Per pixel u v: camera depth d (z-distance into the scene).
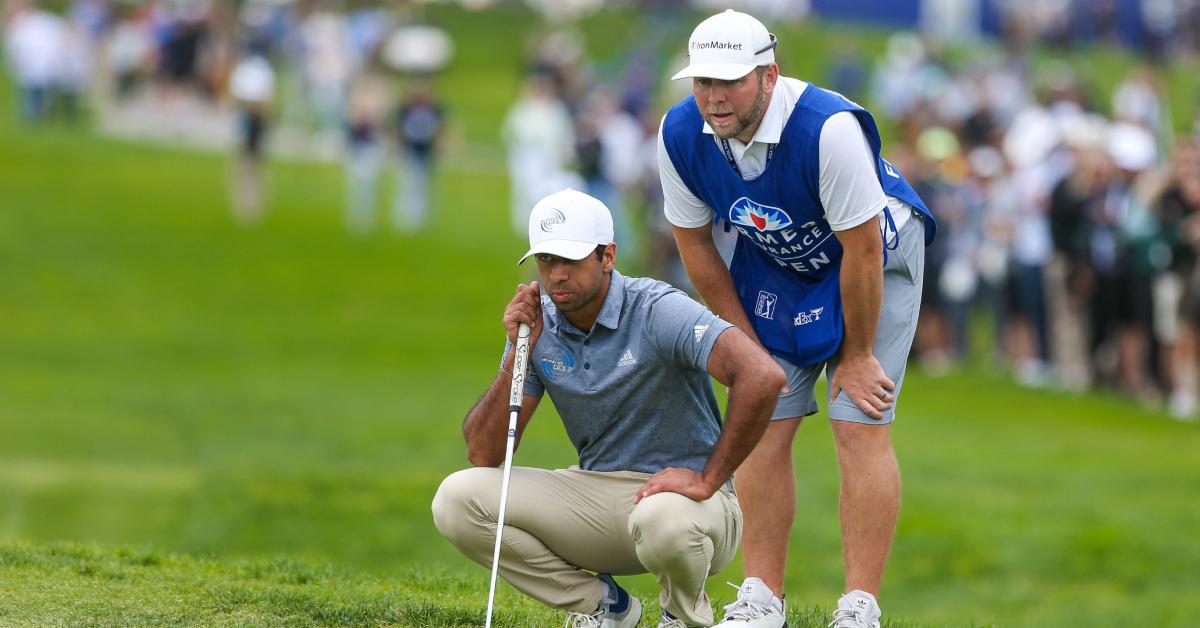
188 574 22.95
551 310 18.19
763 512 19.41
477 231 97.94
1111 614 36.12
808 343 19.12
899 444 53.56
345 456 52.81
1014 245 62.28
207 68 124.44
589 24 177.12
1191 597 38.06
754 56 17.61
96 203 96.19
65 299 78.62
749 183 18.44
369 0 145.38
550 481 18.33
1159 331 57.75
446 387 65.62
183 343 72.50
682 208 19.41
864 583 18.73
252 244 90.00
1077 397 61.03
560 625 20.28
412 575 24.81
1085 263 58.12
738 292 19.80
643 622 20.98
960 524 43.97
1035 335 62.59
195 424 57.75
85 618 19.30
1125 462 51.69
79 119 122.75
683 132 18.73
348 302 80.94
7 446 53.59
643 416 17.94
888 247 18.75
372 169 95.00
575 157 80.31
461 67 165.75
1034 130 65.00
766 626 18.73
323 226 94.81
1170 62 159.62
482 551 18.48
